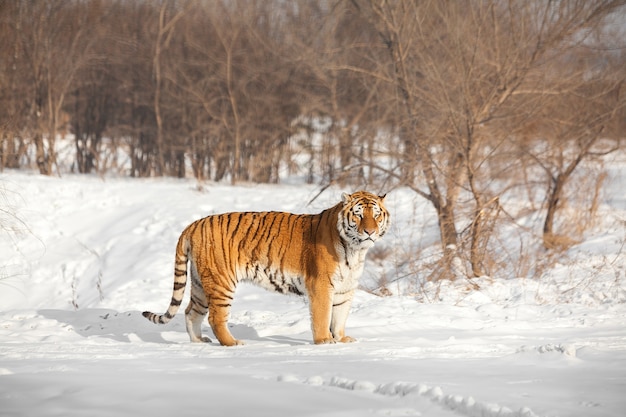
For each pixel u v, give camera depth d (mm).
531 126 41281
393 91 43094
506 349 18500
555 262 36594
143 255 40844
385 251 40031
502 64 37531
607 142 47719
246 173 76188
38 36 71625
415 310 27391
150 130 79062
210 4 81562
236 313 27688
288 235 21391
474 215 35500
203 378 13680
